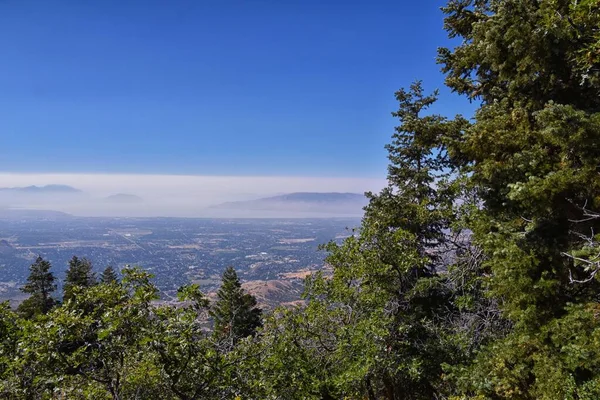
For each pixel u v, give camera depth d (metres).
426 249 12.55
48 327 5.42
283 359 8.78
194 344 6.20
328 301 9.77
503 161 7.18
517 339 6.47
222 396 6.61
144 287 6.05
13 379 5.43
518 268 6.33
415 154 12.97
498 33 7.34
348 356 8.55
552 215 6.58
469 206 8.91
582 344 5.36
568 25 6.14
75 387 6.05
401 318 10.14
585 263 5.96
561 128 5.83
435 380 10.24
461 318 9.95
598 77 6.33
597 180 5.84
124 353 6.00
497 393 6.31
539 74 7.36
